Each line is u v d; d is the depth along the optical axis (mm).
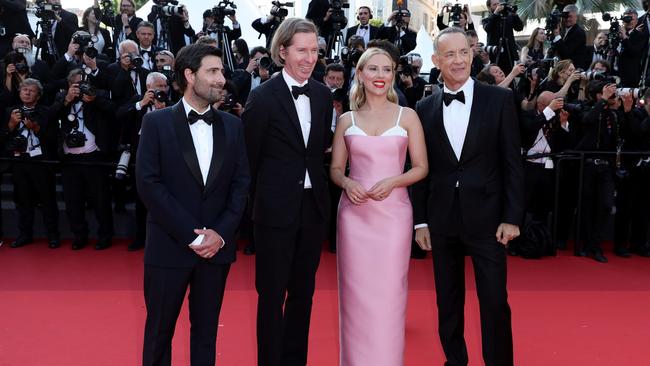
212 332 2646
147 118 2604
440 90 3092
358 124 3016
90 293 4637
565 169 6164
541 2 13938
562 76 6164
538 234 5879
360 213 2959
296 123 2908
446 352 3191
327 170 5719
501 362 2936
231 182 2705
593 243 5934
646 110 6086
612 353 3564
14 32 7465
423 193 3127
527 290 4828
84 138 5887
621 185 6023
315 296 4629
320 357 3473
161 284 2562
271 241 2922
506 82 5605
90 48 6266
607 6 13625
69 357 3428
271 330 2947
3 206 6648
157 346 2578
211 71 2539
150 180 2527
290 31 2875
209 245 2514
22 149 5914
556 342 3729
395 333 2939
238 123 2730
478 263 2943
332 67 5547
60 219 6570
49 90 6547
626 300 4590
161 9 7094
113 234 6320
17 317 4090
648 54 7625
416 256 5820
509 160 2885
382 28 7445
